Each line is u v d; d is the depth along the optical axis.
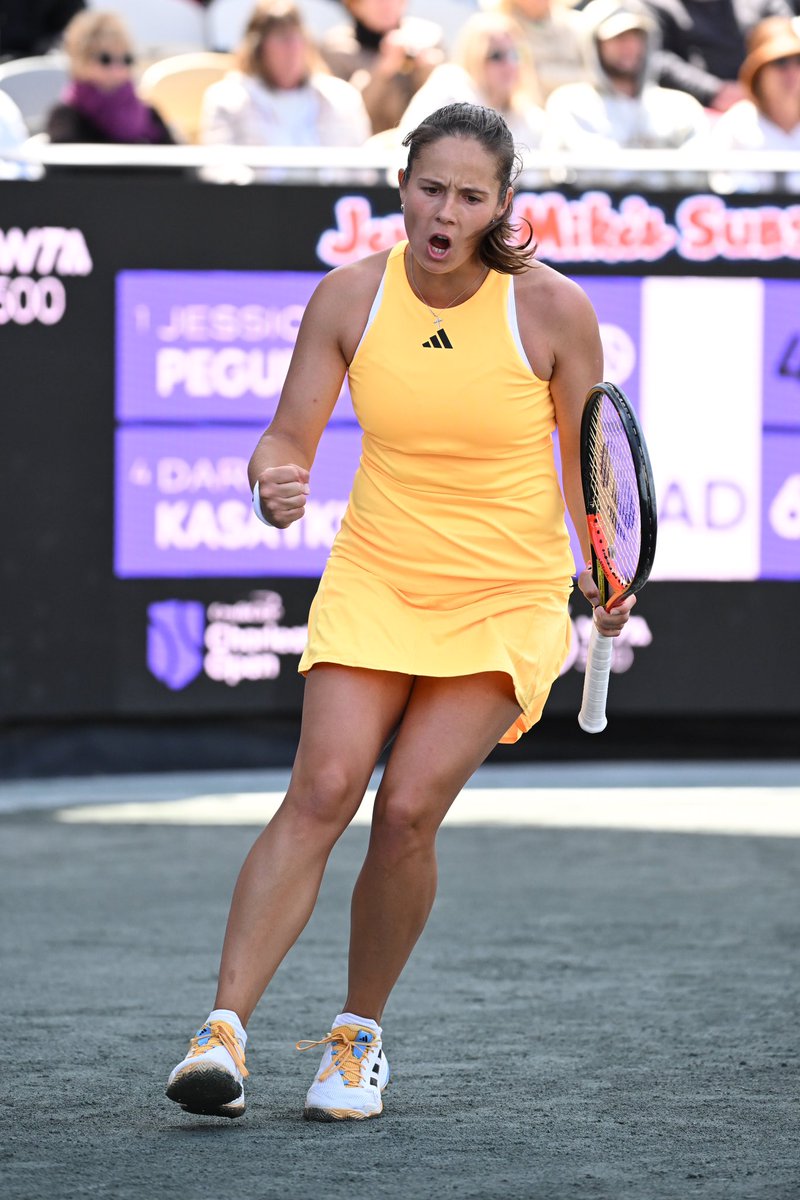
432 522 12.38
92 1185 10.87
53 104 33.22
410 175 11.77
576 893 21.38
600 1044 14.68
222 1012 11.88
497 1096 13.11
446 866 23.02
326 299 12.40
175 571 29.14
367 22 35.12
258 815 26.69
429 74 34.00
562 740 30.98
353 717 12.15
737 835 25.23
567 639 12.84
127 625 29.09
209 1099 11.74
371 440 12.52
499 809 27.28
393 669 12.15
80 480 28.92
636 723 31.12
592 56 34.94
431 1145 11.84
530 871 22.73
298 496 11.73
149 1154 11.55
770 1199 10.71
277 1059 14.20
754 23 37.38
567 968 17.58
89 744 29.58
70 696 29.03
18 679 28.92
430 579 12.41
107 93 30.83
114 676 29.09
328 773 12.01
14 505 28.78
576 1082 13.51
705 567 30.11
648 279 29.80
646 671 30.11
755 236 29.94
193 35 37.47
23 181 28.56
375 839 12.17
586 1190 10.86
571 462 12.89
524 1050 14.48
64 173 29.58
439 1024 15.36
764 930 19.39
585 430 12.37
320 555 29.34
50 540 28.91
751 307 30.00
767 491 30.19
